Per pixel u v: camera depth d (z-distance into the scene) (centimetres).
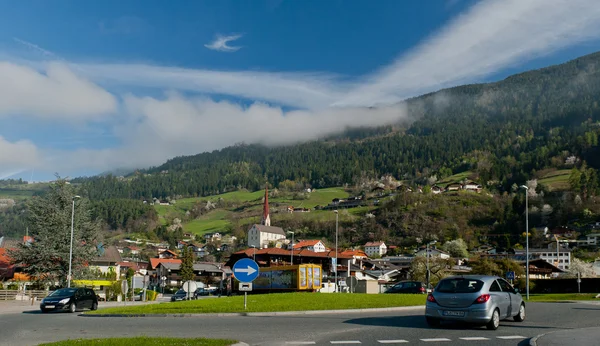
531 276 9000
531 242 13862
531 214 15412
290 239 16588
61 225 5428
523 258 12219
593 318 2058
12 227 17350
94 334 1617
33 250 5262
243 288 2325
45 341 1456
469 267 9756
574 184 16188
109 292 5894
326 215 18688
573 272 9531
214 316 2170
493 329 1611
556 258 12325
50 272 5350
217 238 19088
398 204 17100
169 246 18425
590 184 15875
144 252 16912
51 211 5472
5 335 1623
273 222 18812
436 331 1593
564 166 19775
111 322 2039
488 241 14512
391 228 15925
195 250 17788
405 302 2700
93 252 5591
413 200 17300
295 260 7844
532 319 1991
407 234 15300
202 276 11269
